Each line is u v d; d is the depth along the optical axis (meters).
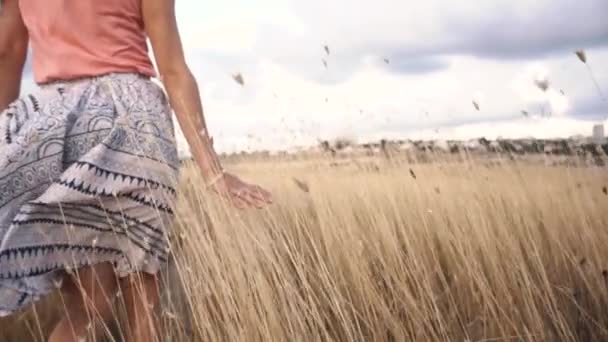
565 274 3.60
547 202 4.02
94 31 1.85
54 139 1.74
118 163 1.76
